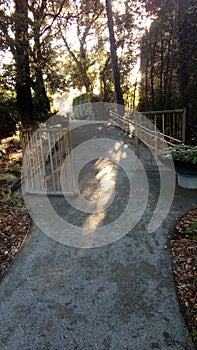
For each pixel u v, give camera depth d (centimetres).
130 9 894
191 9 559
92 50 1348
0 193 381
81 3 1009
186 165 364
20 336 169
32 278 220
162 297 195
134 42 952
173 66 638
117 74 835
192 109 570
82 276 221
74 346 161
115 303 192
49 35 863
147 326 173
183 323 173
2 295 203
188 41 575
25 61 723
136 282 211
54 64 868
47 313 185
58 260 243
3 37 617
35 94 945
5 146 615
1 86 745
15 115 765
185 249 245
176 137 556
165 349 157
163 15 667
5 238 278
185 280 208
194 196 361
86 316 182
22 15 636
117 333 169
